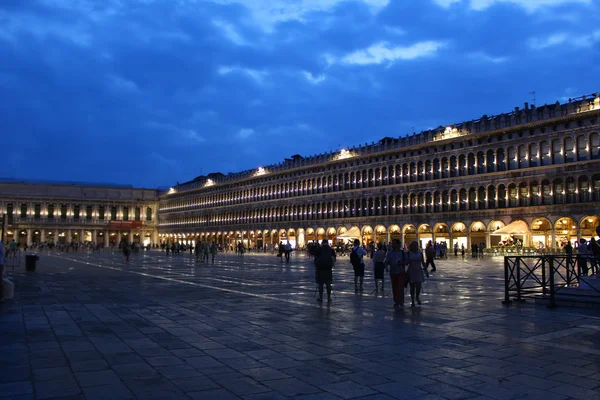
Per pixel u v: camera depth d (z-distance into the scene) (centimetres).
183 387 780
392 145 8762
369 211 9025
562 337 1161
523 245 6756
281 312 1572
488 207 7256
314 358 970
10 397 720
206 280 2853
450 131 7844
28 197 15200
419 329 1270
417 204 8219
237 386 788
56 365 905
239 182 12562
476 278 2928
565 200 6412
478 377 839
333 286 2484
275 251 10206
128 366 903
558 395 746
